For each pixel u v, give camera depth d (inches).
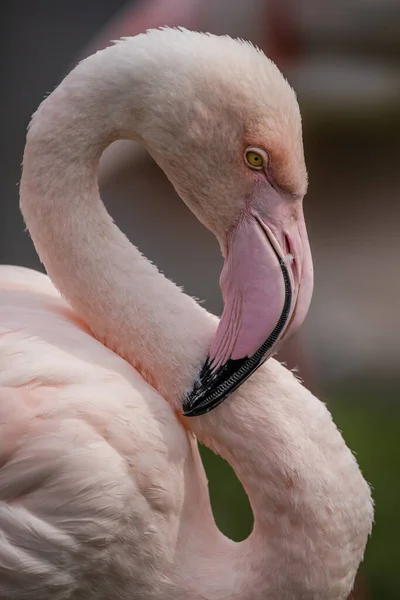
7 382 148.8
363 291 437.4
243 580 155.9
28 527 146.2
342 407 354.0
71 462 146.8
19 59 507.8
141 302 162.2
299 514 152.9
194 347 159.9
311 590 154.2
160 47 155.8
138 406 152.9
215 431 159.0
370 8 438.9
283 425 155.6
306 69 439.8
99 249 163.0
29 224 165.3
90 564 149.6
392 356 389.4
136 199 472.4
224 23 287.7
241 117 153.3
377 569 264.5
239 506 287.4
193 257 467.8
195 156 156.9
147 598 154.5
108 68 157.0
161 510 152.9
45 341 154.9
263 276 153.2
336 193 526.6
